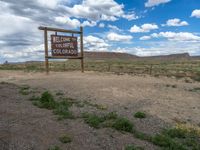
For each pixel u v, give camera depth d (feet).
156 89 51.65
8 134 19.07
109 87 49.90
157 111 33.40
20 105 28.94
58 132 20.62
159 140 21.54
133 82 59.21
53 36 74.33
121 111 31.37
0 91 37.58
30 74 81.51
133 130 23.40
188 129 26.32
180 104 39.14
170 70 117.91
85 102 34.42
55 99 34.73
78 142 19.06
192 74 89.15
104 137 20.76
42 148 17.25
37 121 23.02
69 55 79.30
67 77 66.18
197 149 21.42
